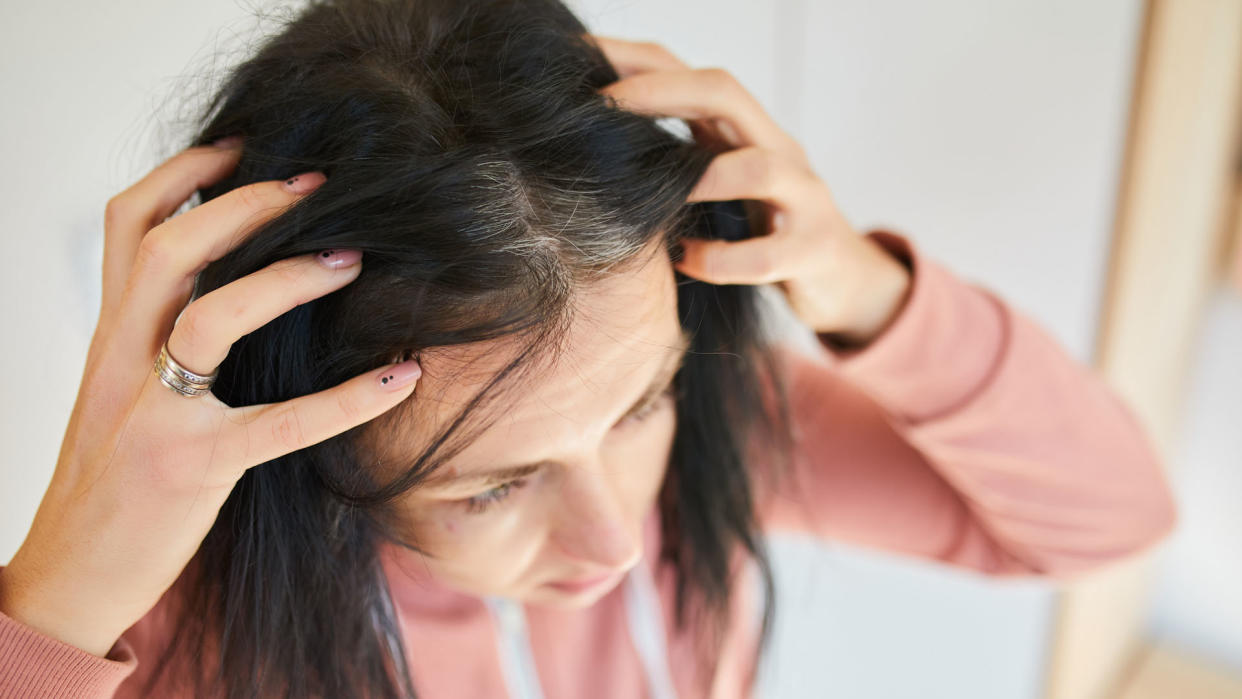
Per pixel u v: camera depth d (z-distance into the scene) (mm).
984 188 1091
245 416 370
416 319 370
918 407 607
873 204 1053
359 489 439
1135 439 700
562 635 719
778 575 1177
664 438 534
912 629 1353
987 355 595
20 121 492
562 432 420
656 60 495
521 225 365
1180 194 1160
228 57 517
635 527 550
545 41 414
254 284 349
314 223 355
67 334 556
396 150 359
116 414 397
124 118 534
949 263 1135
